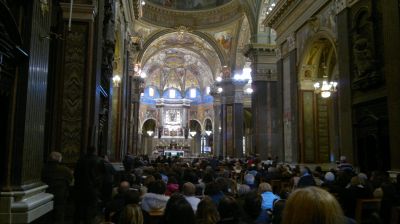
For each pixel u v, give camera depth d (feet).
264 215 17.90
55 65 30.66
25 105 17.03
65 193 22.39
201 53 139.95
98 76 33.17
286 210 5.56
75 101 30.53
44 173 22.00
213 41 123.54
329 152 60.54
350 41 44.62
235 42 118.52
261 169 49.98
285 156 67.21
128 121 77.00
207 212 13.71
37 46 18.44
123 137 60.39
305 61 60.54
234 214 14.52
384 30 37.04
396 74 35.14
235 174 55.98
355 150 43.16
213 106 159.43
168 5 117.80
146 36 118.73
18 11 17.37
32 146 17.80
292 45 64.54
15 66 17.02
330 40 50.72
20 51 16.46
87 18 31.45
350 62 44.29
